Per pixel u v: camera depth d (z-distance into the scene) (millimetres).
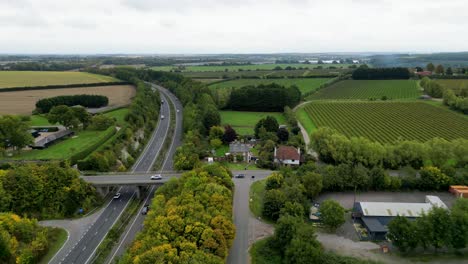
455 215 107625
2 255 100312
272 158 186625
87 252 110625
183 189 121750
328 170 151625
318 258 98188
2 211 127562
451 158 167875
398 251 108688
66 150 196000
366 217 124250
